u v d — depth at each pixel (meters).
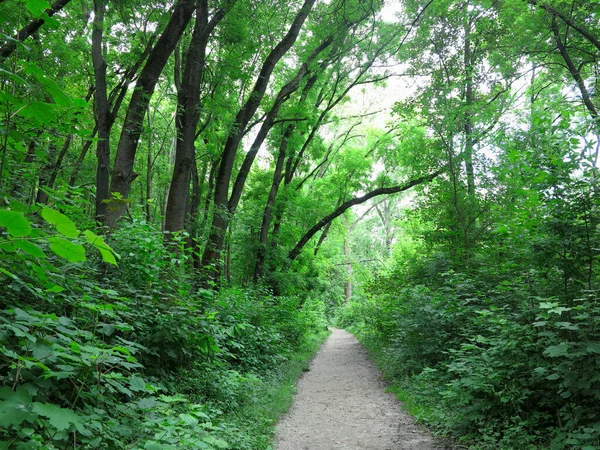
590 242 4.91
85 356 2.75
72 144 14.20
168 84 13.78
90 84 13.95
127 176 7.83
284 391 8.22
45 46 10.24
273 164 21.78
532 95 14.00
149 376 5.37
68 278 3.91
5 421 2.10
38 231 1.60
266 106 15.82
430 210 14.09
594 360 4.23
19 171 4.01
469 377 5.64
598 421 4.26
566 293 5.13
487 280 8.62
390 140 18.55
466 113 13.10
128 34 11.98
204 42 9.73
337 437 5.74
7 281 3.25
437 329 8.47
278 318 14.73
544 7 10.74
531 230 5.40
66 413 2.30
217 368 7.12
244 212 18.69
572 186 4.92
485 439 4.87
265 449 4.90
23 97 2.21
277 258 18.86
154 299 5.82
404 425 6.17
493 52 13.94
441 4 13.10
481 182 12.10
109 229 6.25
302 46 16.70
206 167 17.77
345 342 22.30
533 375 5.00
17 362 2.75
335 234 28.69
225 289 11.55
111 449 3.04
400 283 13.28
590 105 9.97
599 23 11.43
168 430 3.12
